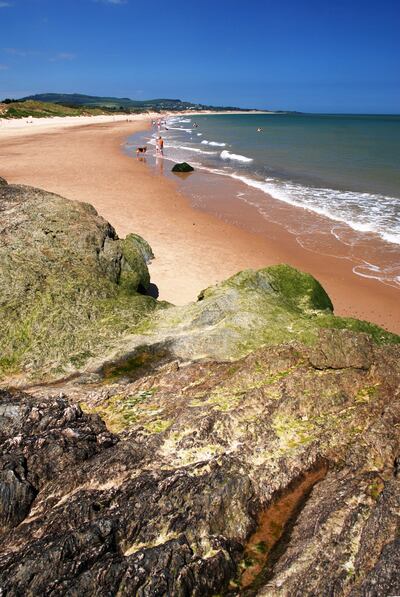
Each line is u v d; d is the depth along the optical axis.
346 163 53.00
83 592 5.93
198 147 73.94
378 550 6.25
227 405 9.44
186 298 20.16
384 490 6.98
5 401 9.60
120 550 6.62
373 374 10.20
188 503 7.11
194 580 6.27
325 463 8.32
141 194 37.44
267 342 13.34
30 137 83.50
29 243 17.48
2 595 5.87
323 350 10.75
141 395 10.85
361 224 29.02
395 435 8.36
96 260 17.98
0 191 22.06
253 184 41.41
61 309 15.10
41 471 7.89
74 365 13.24
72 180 42.25
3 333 13.91
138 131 108.62
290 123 170.88
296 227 28.91
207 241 26.75
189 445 8.37
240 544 7.05
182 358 13.10
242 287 16.38
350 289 20.81
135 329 14.93
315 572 6.19
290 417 9.12
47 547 6.35
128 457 8.06
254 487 7.68
